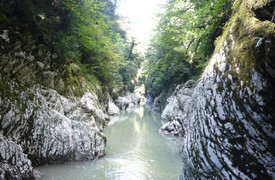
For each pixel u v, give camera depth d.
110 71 21.50
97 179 6.73
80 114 9.90
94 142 8.63
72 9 11.23
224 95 4.21
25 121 6.56
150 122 18.89
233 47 4.27
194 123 5.31
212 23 7.99
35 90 7.84
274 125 3.26
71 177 6.64
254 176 3.55
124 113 24.30
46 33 9.11
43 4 10.09
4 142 5.43
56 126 7.53
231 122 3.96
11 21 7.21
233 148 3.88
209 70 5.00
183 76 20.27
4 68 6.83
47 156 7.02
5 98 6.12
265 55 3.22
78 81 12.06
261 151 3.44
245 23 4.04
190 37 10.16
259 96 3.39
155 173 7.59
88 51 16.05
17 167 5.49
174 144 11.58
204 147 4.59
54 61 9.38
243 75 3.77
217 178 4.22
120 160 8.60
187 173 5.55
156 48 24.25
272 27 3.26
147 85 38.88
